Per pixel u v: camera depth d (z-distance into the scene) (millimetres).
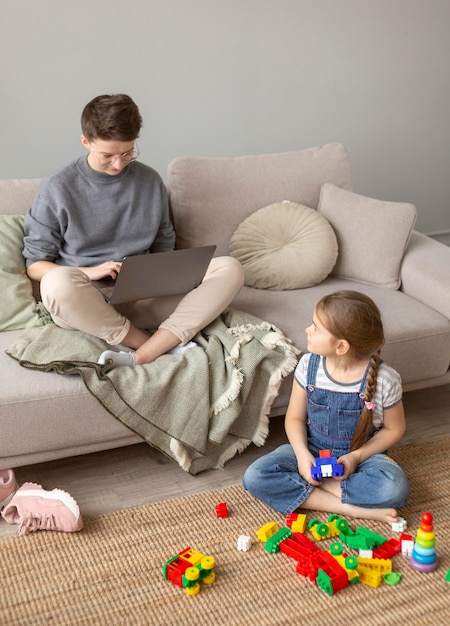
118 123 2217
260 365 2211
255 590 1756
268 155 2793
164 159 3285
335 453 2064
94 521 1997
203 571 1769
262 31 3254
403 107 3648
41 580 1788
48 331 2176
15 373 2041
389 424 2049
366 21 3422
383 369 2023
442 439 2383
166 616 1685
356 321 1917
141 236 2484
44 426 2020
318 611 1696
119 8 3000
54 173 2379
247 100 3336
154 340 2223
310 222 2658
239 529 1964
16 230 2406
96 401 2055
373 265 2648
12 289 2297
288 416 2107
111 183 2412
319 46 3373
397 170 3750
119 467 2268
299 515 1962
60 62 2984
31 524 1941
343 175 2842
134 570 1819
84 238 2408
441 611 1694
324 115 3502
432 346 2379
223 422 2141
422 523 1794
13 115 2982
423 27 3551
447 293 2432
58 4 2906
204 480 2203
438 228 3936
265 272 2600
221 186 2682
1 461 2035
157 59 3129
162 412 2107
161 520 1999
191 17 3123
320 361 2041
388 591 1752
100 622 1669
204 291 2299
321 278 2633
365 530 1898
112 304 2262
